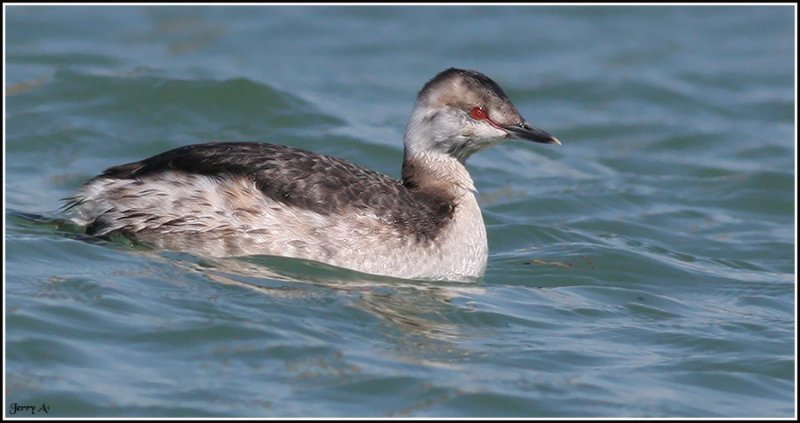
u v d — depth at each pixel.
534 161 22.52
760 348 14.14
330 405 12.03
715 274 17.23
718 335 14.51
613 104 25.28
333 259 15.11
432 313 14.43
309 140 22.14
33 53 24.70
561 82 25.97
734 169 22.30
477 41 27.78
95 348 12.68
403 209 15.55
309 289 14.55
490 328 14.24
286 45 26.98
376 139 22.31
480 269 16.16
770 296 16.30
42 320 13.05
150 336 12.97
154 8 27.80
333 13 28.78
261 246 15.03
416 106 16.41
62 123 21.75
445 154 16.33
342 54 26.80
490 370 13.01
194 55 25.97
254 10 28.48
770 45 28.23
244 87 23.17
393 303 14.56
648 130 24.06
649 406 12.46
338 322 13.78
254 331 13.22
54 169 20.14
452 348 13.53
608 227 19.52
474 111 16.12
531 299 15.36
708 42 28.36
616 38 28.28
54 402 11.71
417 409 12.09
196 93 22.94
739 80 26.42
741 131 24.11
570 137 23.78
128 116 22.27
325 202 15.17
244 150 15.44
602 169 22.34
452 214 15.97
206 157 15.36
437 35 27.97
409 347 13.39
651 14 29.56
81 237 15.33
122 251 15.01
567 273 16.64
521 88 25.70
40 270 14.27
